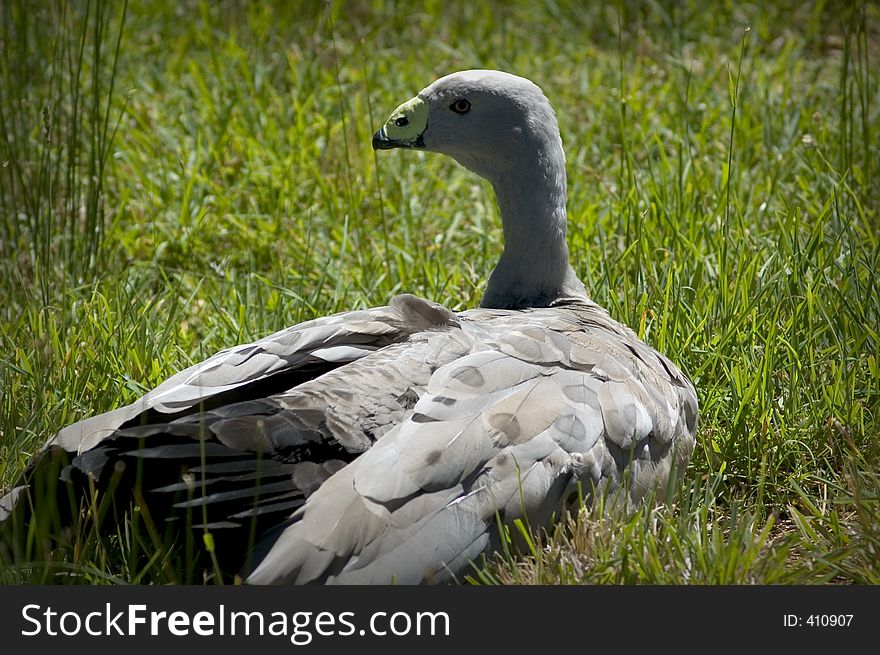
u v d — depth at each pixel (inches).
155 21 620.7
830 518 288.7
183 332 380.8
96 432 255.1
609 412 267.9
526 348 270.2
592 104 551.2
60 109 456.4
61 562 263.1
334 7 620.7
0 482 297.6
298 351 270.4
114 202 473.4
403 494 233.9
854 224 413.1
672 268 380.2
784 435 323.6
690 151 458.3
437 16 649.6
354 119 532.1
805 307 361.1
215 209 468.1
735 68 581.6
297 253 443.8
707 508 289.3
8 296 395.2
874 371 334.3
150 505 256.7
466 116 337.4
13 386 330.3
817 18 627.2
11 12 490.0
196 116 534.3
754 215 441.7
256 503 235.6
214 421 243.6
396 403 255.3
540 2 662.5
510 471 246.1
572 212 451.8
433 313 278.8
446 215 465.7
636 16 650.8
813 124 505.4
